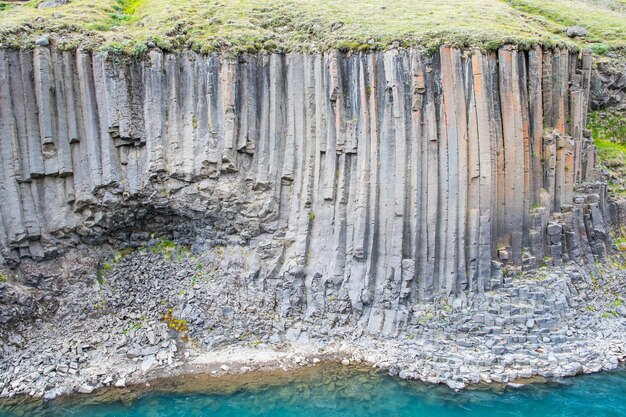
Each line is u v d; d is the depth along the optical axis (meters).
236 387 17.97
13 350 18.88
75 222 20.91
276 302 20.73
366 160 20.91
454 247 20.25
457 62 20.61
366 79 21.27
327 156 21.45
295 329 20.27
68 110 21.11
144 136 21.30
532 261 20.91
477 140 20.39
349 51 21.58
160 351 19.39
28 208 20.33
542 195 21.55
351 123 21.30
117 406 17.16
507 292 20.05
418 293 20.42
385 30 21.77
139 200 21.20
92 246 21.42
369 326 20.20
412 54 20.75
